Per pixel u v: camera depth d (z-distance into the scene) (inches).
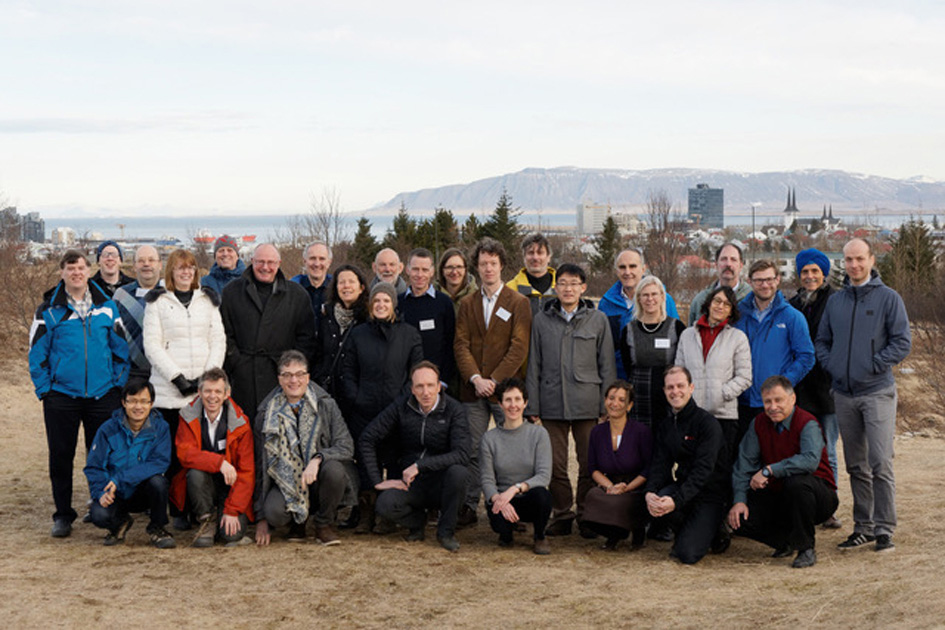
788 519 238.5
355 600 208.7
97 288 263.7
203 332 263.3
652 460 251.4
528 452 258.1
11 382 553.3
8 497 314.8
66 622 188.4
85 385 257.0
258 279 272.4
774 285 257.6
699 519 243.4
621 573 231.1
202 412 254.5
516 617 197.0
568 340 269.3
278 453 252.2
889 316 237.5
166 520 249.8
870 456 241.6
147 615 194.7
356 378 272.8
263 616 197.8
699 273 1162.6
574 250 1744.6
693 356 256.1
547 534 274.4
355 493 261.3
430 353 281.9
